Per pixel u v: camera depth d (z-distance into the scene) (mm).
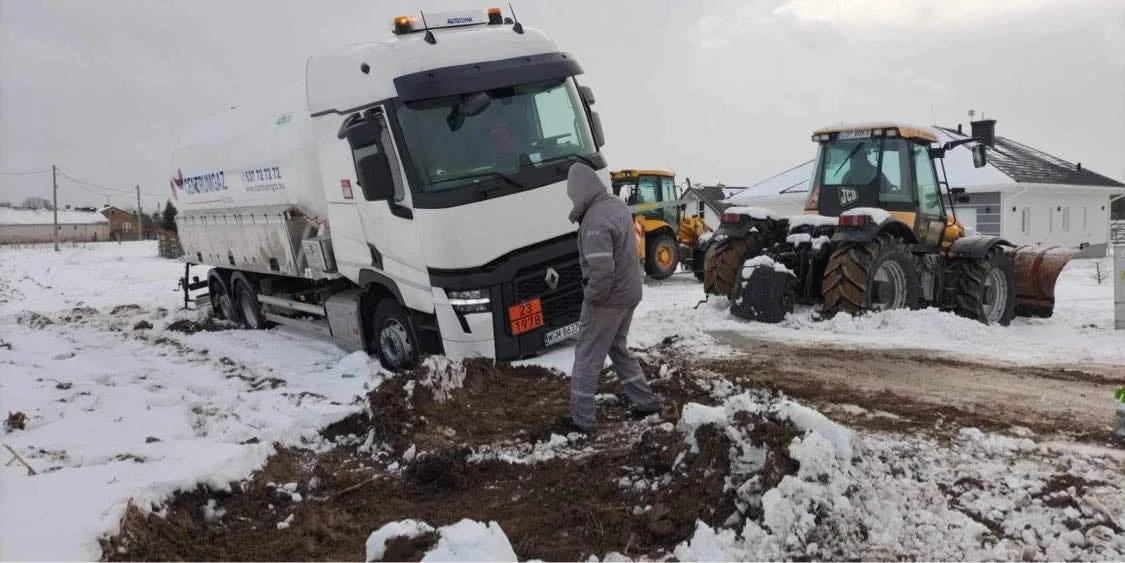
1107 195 30141
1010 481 4094
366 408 5684
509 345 7004
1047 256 10703
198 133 11906
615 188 18188
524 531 3873
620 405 6023
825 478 3676
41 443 5156
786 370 6961
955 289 9984
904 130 9992
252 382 7738
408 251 7062
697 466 4035
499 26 7801
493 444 5223
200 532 3977
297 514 4230
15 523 3588
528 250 7125
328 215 8352
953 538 3525
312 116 8227
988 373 6742
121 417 5949
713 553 3434
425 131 6934
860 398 5910
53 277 25781
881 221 9188
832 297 9164
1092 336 8781
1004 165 26422
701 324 9531
